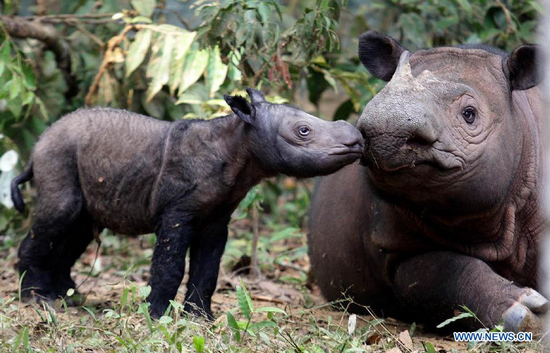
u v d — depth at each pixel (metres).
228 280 14.14
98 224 11.12
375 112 9.27
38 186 10.90
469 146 9.83
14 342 8.59
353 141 9.48
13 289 12.40
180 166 10.25
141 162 10.45
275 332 9.20
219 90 15.47
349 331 9.54
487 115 10.11
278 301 12.76
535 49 10.48
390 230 11.37
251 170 10.24
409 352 9.38
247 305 9.48
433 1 17.17
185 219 10.24
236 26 12.92
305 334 10.11
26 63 15.45
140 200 10.54
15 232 16.06
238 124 10.12
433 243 11.09
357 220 12.50
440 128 9.54
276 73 13.59
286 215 19.59
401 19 16.95
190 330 9.35
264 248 16.16
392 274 11.78
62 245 11.17
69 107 17.62
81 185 10.84
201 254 10.71
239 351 8.75
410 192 9.97
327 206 13.24
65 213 10.78
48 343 8.96
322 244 13.23
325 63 15.71
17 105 15.49
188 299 10.62
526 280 11.32
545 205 10.92
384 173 9.61
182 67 14.51
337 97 24.25
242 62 13.45
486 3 16.92
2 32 16.06
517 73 10.62
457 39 17.34
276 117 9.88
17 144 16.80
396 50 11.41
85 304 11.37
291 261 16.16
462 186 9.91
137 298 11.29
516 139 10.74
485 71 10.55
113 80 16.42
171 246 10.21
